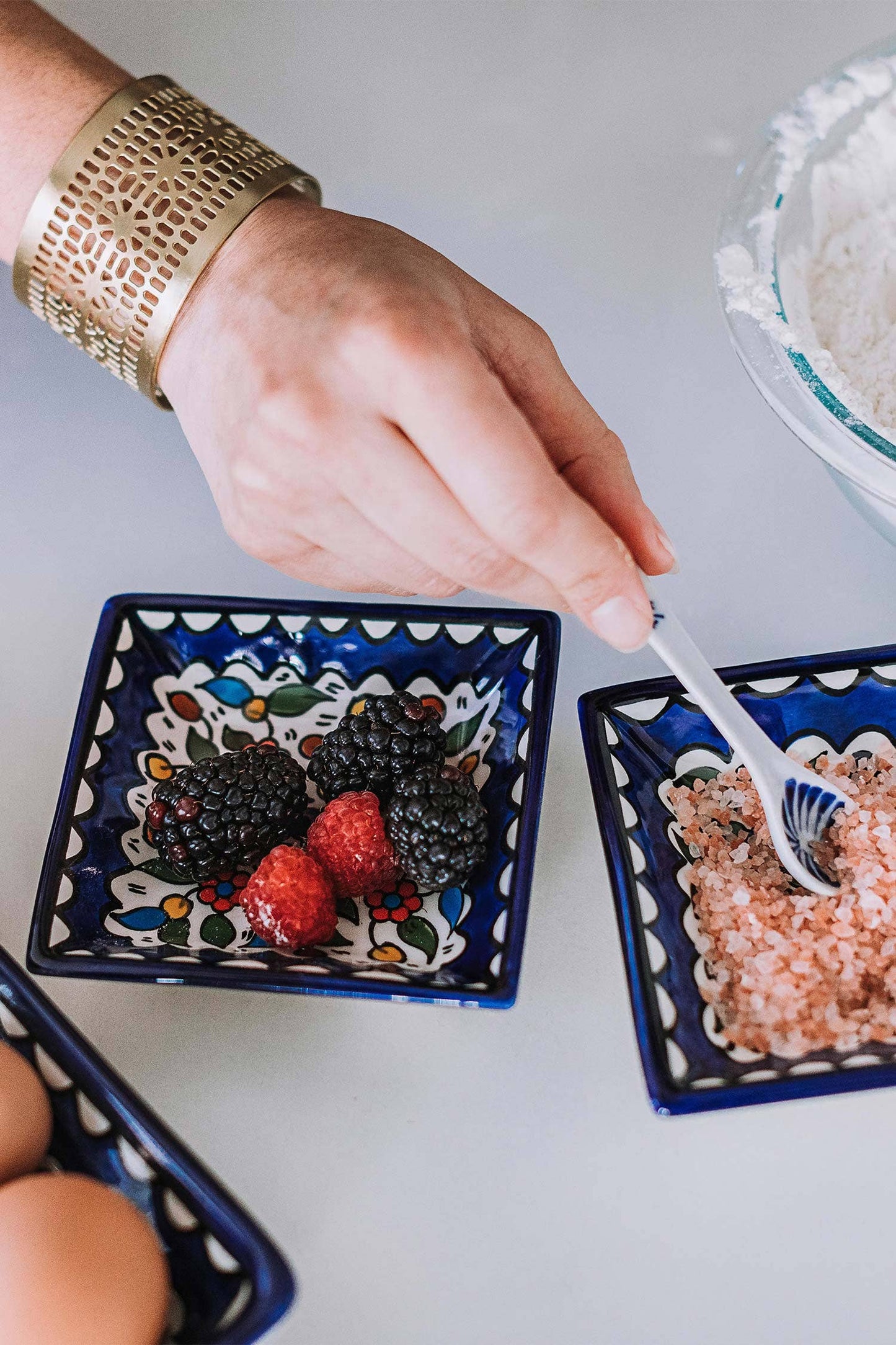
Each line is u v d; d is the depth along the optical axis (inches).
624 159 40.1
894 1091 21.4
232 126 24.6
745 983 21.9
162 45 44.7
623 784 24.3
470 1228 20.2
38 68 26.1
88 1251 17.3
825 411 25.5
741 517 31.4
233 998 23.7
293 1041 22.9
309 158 40.7
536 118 41.6
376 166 40.4
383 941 24.1
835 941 22.3
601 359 35.0
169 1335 18.1
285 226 22.9
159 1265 17.9
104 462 34.2
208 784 24.8
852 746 25.9
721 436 33.2
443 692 28.4
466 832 23.7
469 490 18.9
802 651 28.5
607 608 20.6
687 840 24.6
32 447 34.6
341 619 28.3
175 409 25.0
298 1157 21.2
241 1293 17.3
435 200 39.4
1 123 25.6
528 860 23.0
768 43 42.9
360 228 22.7
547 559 19.5
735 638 29.0
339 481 20.2
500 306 23.3
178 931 24.2
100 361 26.2
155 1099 22.2
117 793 26.3
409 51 44.3
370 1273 19.8
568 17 44.9
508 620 27.6
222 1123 21.8
